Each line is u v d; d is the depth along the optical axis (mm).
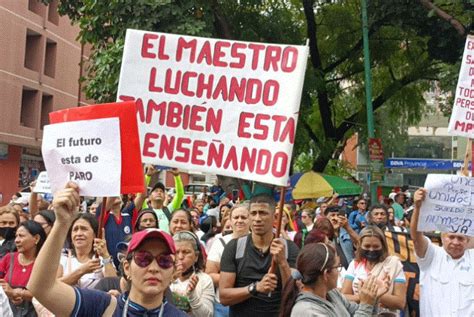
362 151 26016
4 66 32031
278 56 5457
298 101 5355
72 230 6203
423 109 26688
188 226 7707
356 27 23734
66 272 6035
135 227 7277
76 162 4145
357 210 15406
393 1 19562
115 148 4121
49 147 4195
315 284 4676
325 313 4566
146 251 3473
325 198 17297
